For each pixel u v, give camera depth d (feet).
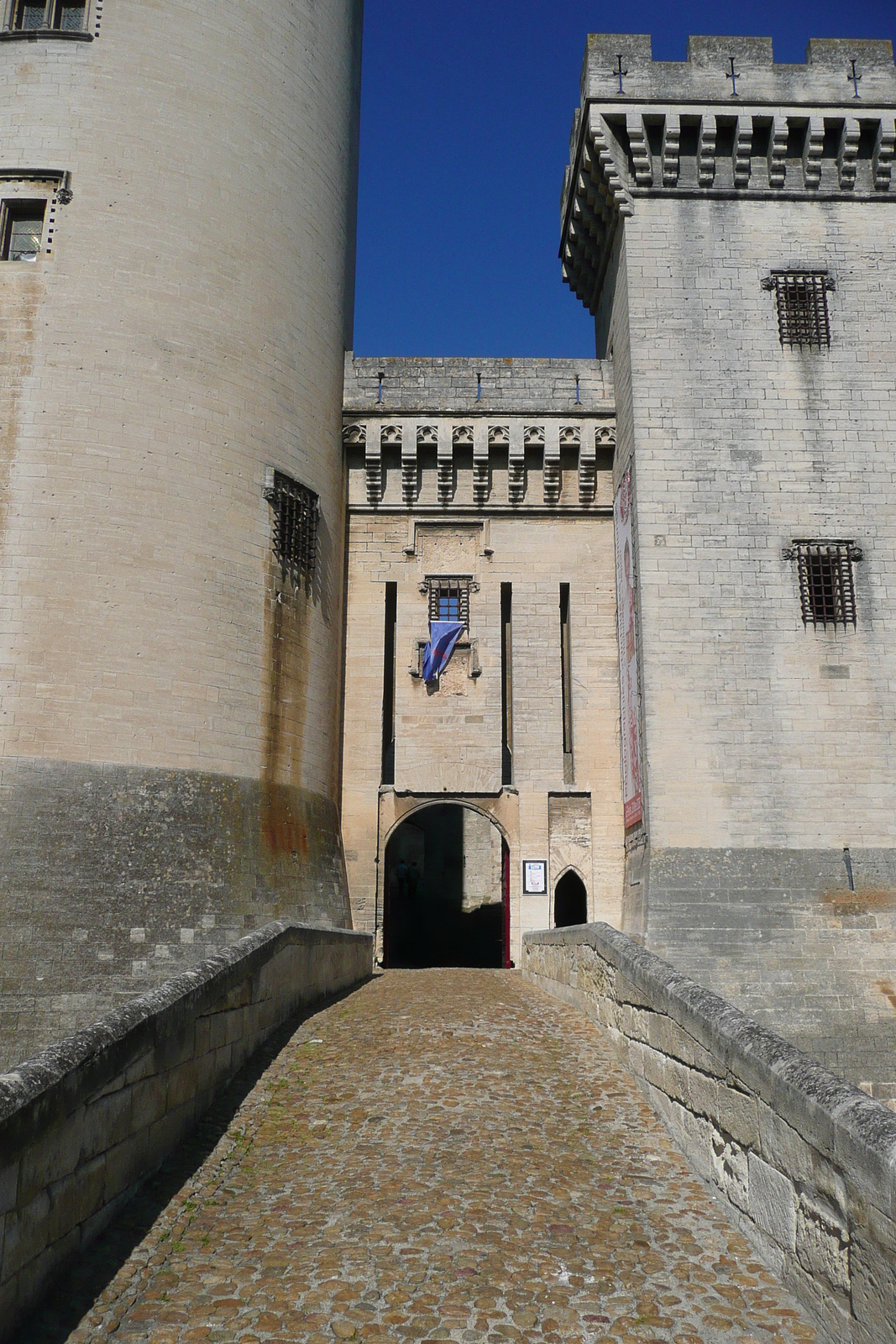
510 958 76.18
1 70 61.00
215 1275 19.35
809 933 63.36
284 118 70.23
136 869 53.47
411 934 119.03
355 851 77.10
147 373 59.26
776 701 67.36
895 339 73.10
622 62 75.82
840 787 66.13
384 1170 24.63
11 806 51.65
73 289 58.23
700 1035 25.07
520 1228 21.42
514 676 80.79
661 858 64.90
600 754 79.10
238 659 61.36
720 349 72.90
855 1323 16.26
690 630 68.49
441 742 79.51
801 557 69.46
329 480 75.51
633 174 75.66
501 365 83.46
